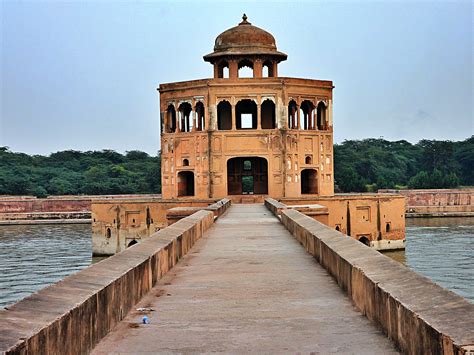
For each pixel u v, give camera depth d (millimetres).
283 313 10297
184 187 51938
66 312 7234
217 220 30812
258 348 8336
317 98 51344
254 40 52062
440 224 68750
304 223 20984
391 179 117938
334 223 45438
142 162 119688
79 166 118875
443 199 84562
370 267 10453
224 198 47812
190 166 50344
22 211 80375
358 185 96750
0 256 45281
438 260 40625
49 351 6613
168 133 51625
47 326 6598
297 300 11297
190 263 16203
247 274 14266
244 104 53312
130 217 45938
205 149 49469
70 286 8625
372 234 46375
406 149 139125
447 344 6020
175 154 51156
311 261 16234
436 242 50938
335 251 13227
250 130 49406
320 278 13562
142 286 11711
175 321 9836
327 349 8195
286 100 49562
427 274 34938
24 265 40438
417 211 82062
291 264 15727
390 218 46875
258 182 52812
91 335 8242
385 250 46656
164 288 12625
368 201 46375
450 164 131125
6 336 6082
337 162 105938
